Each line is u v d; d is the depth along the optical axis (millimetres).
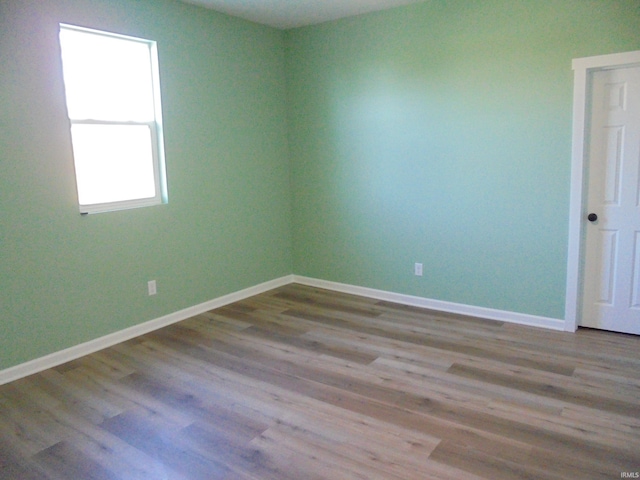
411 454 2238
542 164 3631
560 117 3512
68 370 3209
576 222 3547
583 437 2338
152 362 3307
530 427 2432
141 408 2709
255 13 4238
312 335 3740
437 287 4285
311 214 5008
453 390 2826
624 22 3207
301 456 2244
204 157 4195
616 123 3406
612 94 3393
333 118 4668
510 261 3877
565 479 2049
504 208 3842
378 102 4355
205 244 4285
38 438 2439
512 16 3594
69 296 3357
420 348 3441
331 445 2324
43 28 3076
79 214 3369
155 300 3918
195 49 4027
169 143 3898
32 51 3037
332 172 4770
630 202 3443
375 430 2439
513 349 3383
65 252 3314
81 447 2359
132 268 3730
